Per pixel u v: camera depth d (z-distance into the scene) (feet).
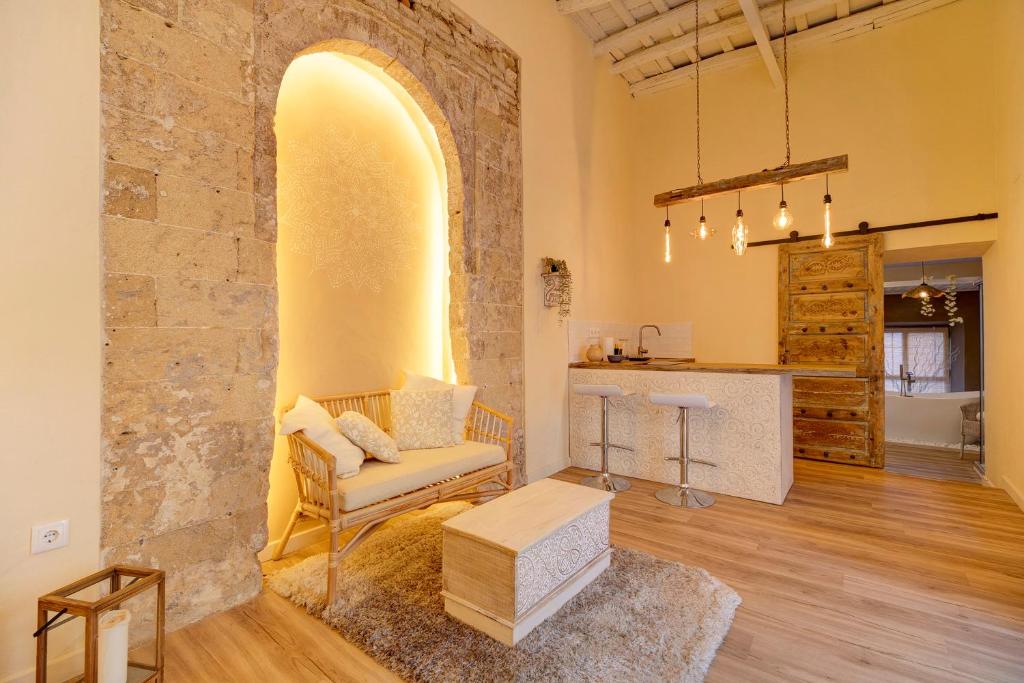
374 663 5.87
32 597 5.38
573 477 13.85
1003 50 12.58
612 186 17.83
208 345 6.87
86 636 4.41
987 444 14.05
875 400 15.25
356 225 10.27
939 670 5.68
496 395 12.11
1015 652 6.00
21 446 5.32
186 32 6.70
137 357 6.19
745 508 11.31
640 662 5.74
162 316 6.42
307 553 8.88
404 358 11.23
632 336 19.22
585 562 7.48
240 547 7.18
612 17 15.52
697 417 12.74
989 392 14.02
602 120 17.21
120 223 6.06
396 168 11.10
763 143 17.20
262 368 7.47
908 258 16.38
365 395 10.15
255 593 7.32
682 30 16.01
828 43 16.02
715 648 6.02
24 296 5.35
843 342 15.78
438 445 9.89
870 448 15.31
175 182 6.56
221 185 7.04
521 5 13.33
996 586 7.65
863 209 15.53
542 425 13.87
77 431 5.71
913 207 14.76
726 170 17.90
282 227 9.02
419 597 7.23
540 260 13.88
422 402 10.03
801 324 16.49
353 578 7.77
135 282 6.18
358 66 10.27
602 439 13.48
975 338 28.78
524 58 13.38
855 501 11.82
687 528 10.09
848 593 7.46
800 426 16.44
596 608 6.89
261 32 7.55
